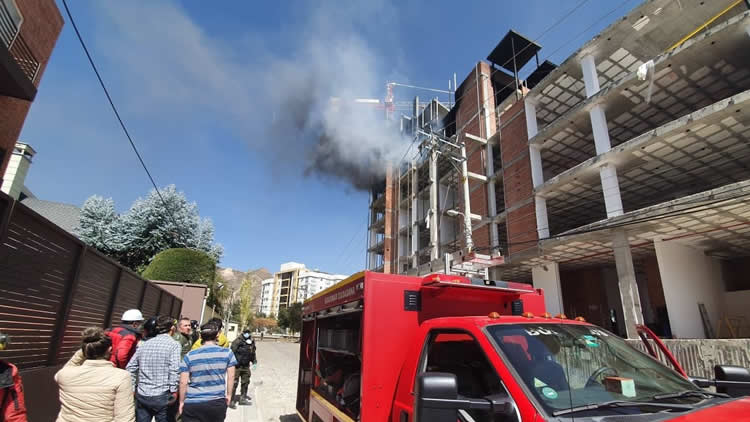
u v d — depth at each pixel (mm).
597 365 2518
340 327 4691
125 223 27547
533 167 21297
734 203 11914
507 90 31578
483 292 4000
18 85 8516
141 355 4512
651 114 18938
